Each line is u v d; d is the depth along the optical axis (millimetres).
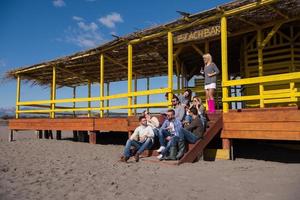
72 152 11258
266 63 12453
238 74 18141
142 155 9781
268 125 8289
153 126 9289
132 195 5152
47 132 18484
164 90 10961
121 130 12523
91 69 18422
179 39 10930
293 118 7867
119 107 12703
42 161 8961
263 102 9938
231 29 11727
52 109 16406
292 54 11898
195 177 6559
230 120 9055
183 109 9461
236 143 11938
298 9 9703
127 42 12656
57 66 17219
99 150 11852
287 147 11078
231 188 5566
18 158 9609
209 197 5020
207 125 9211
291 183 5859
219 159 9125
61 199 4938
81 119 14641
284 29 12125
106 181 6188
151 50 13938
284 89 11727
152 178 6488
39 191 5414
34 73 18906
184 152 8617
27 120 17484
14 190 5484
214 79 9844
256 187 5613
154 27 11141
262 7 9406
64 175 6820
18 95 18266
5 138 19719
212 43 13391
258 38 11281
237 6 9234
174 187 5684
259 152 10398
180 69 15789
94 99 13953
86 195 5152
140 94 11703
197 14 9875
